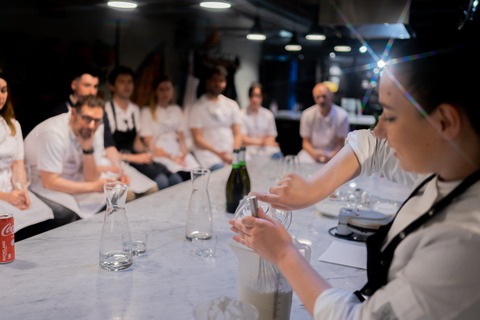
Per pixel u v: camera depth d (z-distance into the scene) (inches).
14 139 120.4
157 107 196.5
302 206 45.3
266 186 102.3
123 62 193.3
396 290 28.8
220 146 213.3
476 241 26.8
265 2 169.9
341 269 56.0
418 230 30.5
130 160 171.3
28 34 141.2
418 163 30.7
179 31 234.4
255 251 37.2
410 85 28.9
